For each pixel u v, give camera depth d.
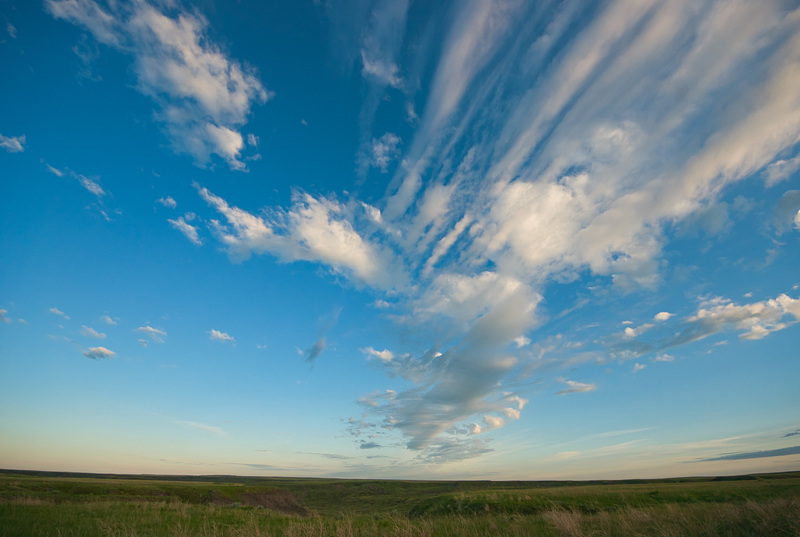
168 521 17.09
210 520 18.38
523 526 12.62
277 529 14.66
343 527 13.34
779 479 61.44
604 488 48.84
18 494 32.44
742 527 10.96
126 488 45.97
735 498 27.91
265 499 52.69
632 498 31.45
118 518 17.27
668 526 10.80
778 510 11.55
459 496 35.41
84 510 20.06
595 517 13.55
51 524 14.77
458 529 12.55
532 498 32.28
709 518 11.89
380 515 17.53
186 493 46.56
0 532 13.12
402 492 99.31
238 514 23.20
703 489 38.22
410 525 12.54
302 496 87.81
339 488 105.81
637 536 10.22
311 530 12.90
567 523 11.25
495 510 29.20
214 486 60.47
